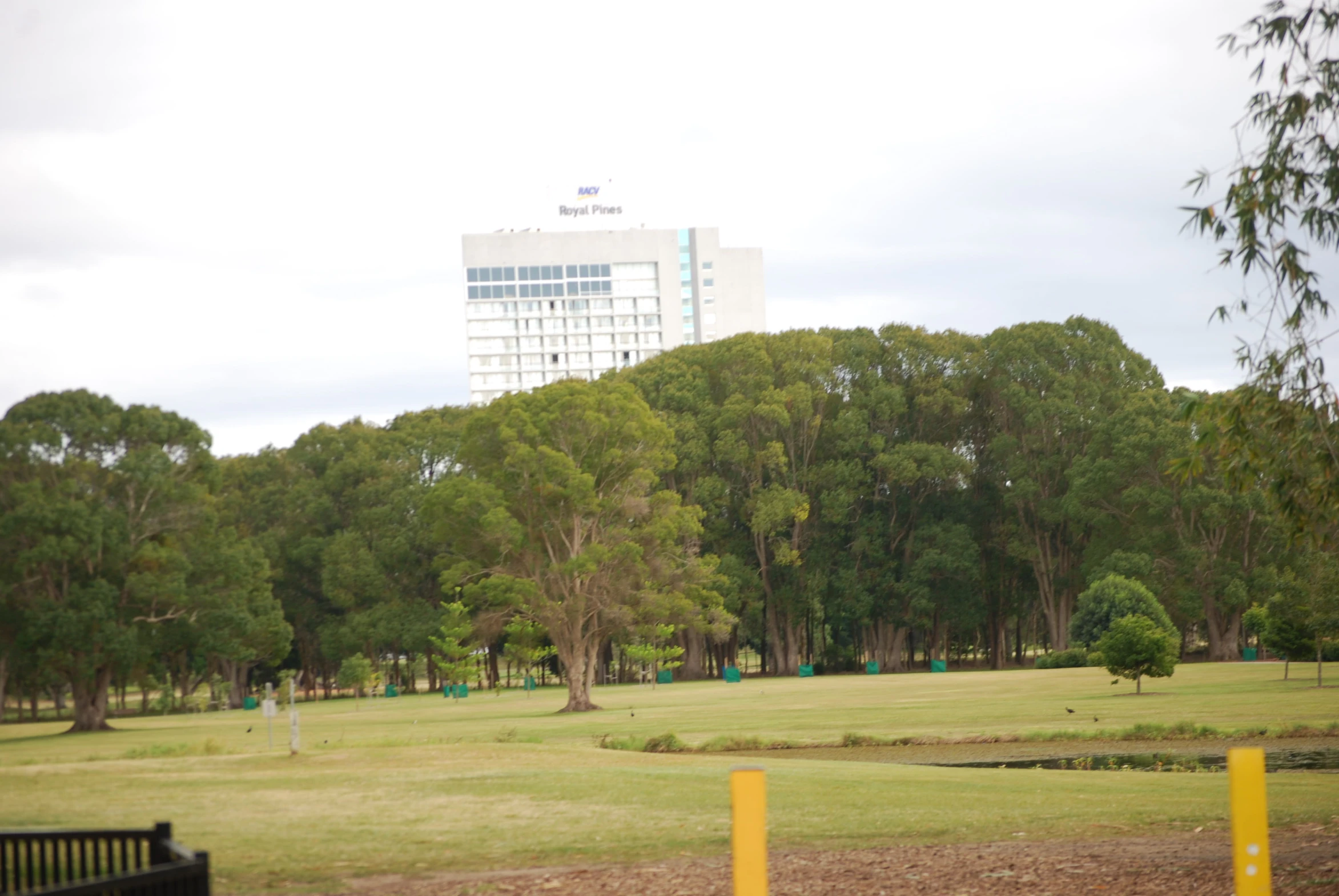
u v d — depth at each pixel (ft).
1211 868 40.34
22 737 176.65
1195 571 271.69
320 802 58.39
